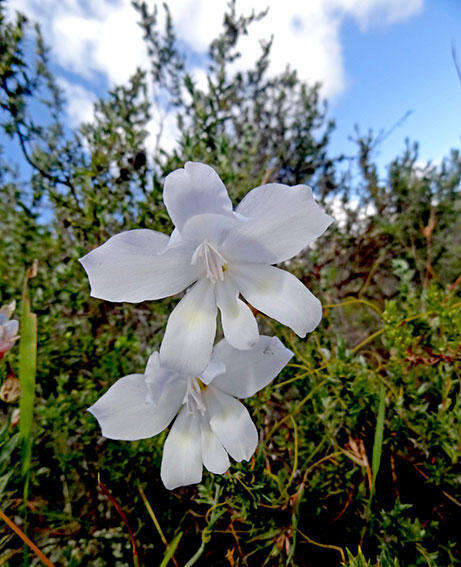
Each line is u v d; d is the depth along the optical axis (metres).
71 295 0.19
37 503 0.14
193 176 0.09
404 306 0.16
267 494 0.12
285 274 0.10
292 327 0.09
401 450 0.14
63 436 0.16
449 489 0.13
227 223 0.10
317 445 0.15
